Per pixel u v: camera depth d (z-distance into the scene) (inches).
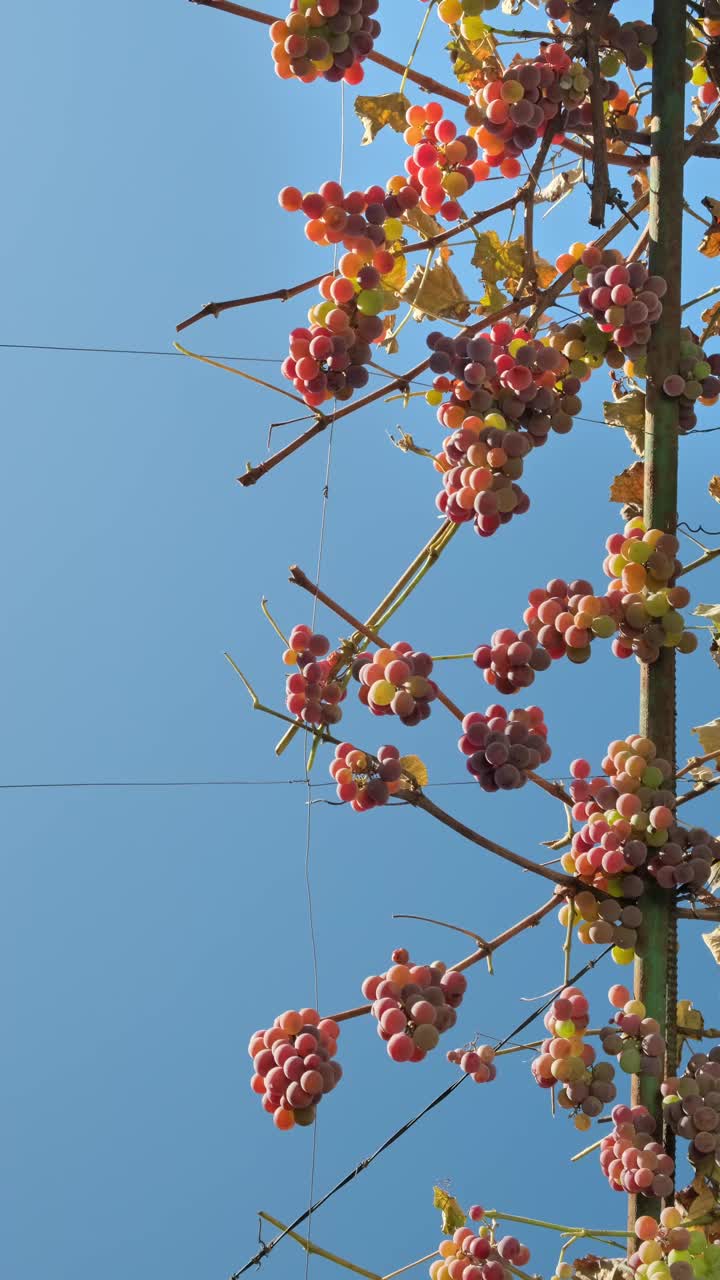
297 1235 122.2
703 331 125.6
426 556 127.0
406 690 118.1
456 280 126.3
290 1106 116.8
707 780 126.1
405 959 118.9
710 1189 116.0
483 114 121.0
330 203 120.0
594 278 119.0
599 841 118.3
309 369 120.1
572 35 121.0
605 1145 116.7
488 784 117.6
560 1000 117.2
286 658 124.1
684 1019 120.3
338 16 118.6
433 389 124.6
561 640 118.7
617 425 124.5
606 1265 117.3
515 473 118.7
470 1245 117.4
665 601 119.0
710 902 119.0
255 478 122.2
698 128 126.8
